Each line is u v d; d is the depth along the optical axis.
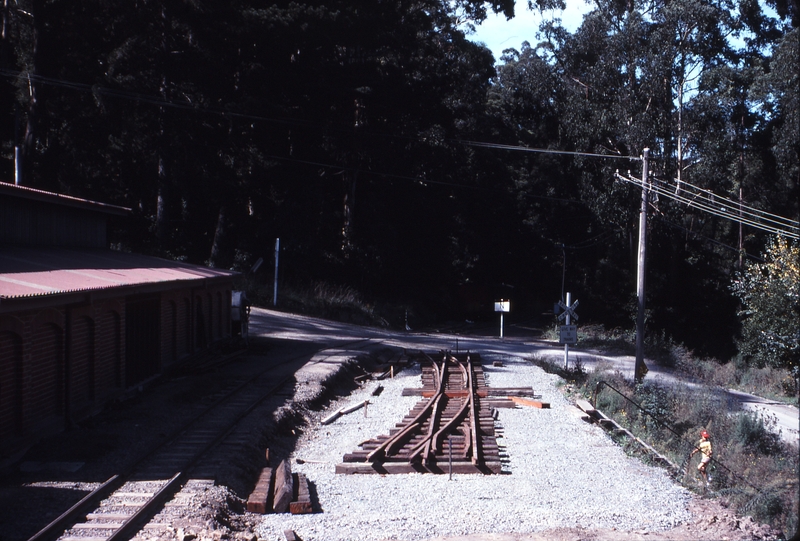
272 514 10.92
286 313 42.56
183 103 40.19
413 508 11.20
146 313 19.83
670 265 54.22
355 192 54.72
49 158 42.47
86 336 15.87
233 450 13.40
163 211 42.28
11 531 9.02
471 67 61.69
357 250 53.44
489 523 10.34
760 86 39.12
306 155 49.09
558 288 73.50
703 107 44.72
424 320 58.91
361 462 13.97
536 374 26.72
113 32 38.72
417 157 52.47
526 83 53.31
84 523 9.42
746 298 28.36
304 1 43.44
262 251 50.59
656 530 10.17
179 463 12.41
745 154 52.22
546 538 9.61
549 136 57.25
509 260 69.44
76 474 11.62
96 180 43.78
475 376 25.42
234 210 49.84
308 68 43.66
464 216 65.44
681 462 14.38
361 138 47.22
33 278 14.02
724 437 16.69
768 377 28.58
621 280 57.31
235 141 42.53
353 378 25.03
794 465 13.45
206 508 10.17
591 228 65.25
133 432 14.45
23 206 18.56
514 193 66.31
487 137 63.41
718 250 57.47
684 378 29.52
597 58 49.62
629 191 45.97
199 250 51.00
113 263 20.25
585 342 41.72
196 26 38.47
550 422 18.23
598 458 14.70
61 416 14.52
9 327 12.42
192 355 23.91
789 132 34.25
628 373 29.00
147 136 38.97
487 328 60.22
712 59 47.72
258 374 22.36
